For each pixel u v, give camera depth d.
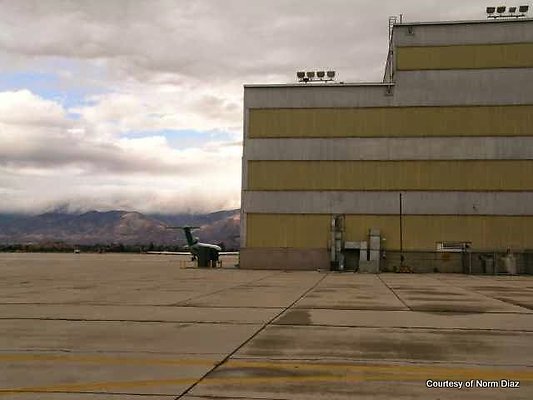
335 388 7.43
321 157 48.44
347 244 47.22
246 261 48.56
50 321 14.10
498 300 20.20
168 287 26.52
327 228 47.84
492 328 12.97
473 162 46.41
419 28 48.03
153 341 11.09
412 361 9.19
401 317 14.98
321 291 24.30
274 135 49.25
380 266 46.47
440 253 46.00
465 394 7.15
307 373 8.30
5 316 15.06
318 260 47.75
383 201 47.19
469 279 36.84
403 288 26.73
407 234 46.59
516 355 9.73
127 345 10.64
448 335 11.90
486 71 47.03
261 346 10.53
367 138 47.94
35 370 8.51
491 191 45.91
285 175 48.78
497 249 45.28
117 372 8.37
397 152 47.41
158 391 7.26
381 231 46.94
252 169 49.25
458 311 16.47
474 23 47.44
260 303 18.67
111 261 74.44
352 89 48.53
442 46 47.69
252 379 7.93
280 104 49.41
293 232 48.25
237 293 22.95
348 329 12.75
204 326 13.20
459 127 46.84
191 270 47.12
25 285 27.95
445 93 47.28
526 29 46.97
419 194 46.75
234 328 12.88
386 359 9.34
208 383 7.70
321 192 48.12
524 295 22.66
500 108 46.59
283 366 8.78
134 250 182.25
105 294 22.34
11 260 78.38
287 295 22.02
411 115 47.56
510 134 46.25
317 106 48.94
